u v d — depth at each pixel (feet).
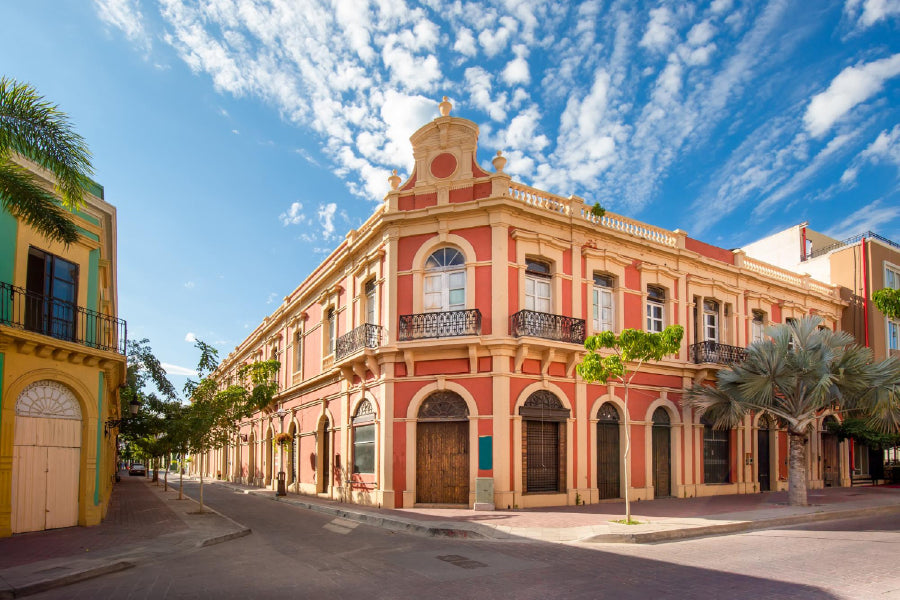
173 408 59.93
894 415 59.88
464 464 55.01
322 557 33.12
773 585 25.80
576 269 61.11
